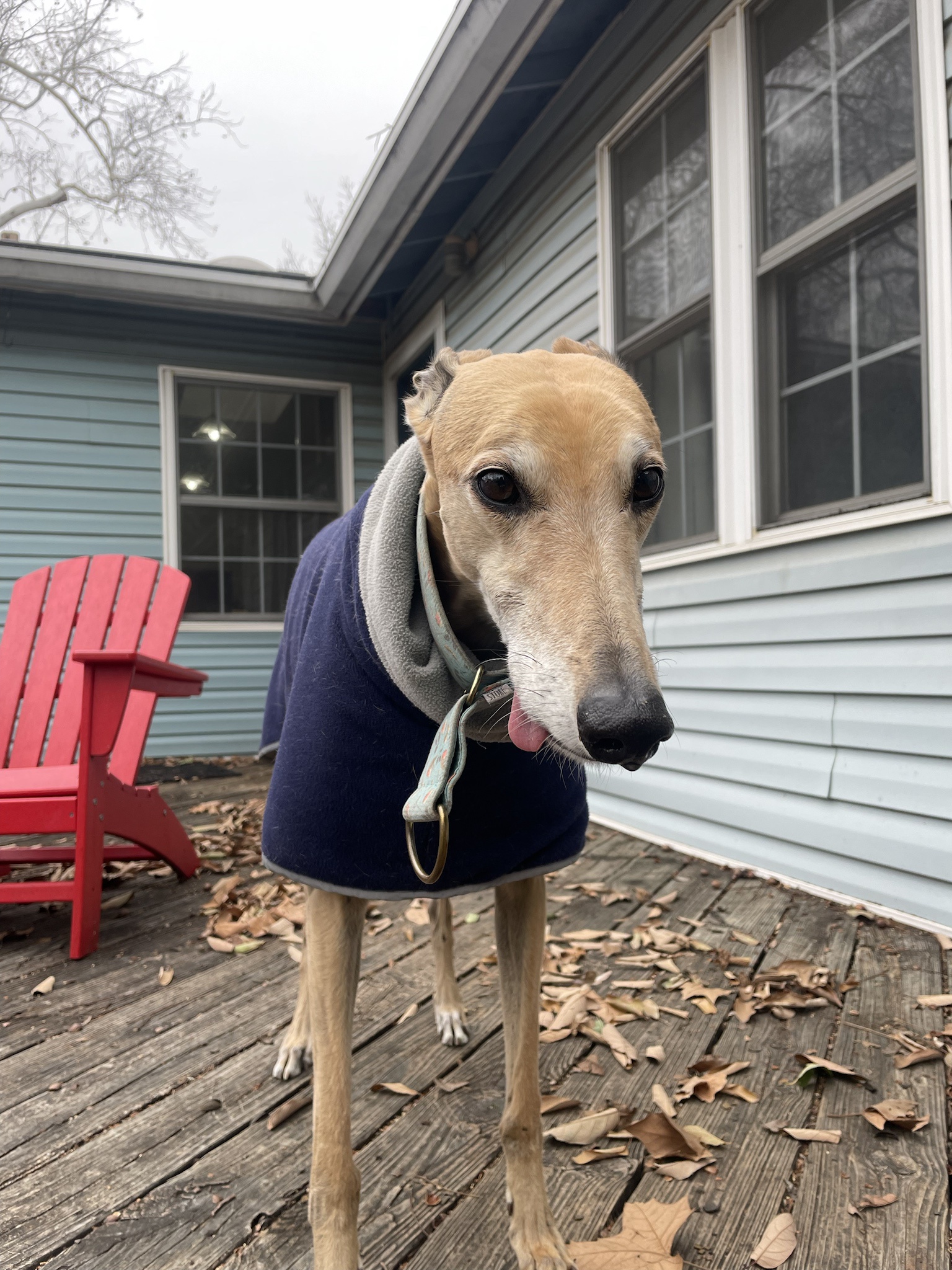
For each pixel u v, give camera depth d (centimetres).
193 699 371
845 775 170
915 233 158
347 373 413
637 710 61
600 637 67
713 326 199
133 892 193
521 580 75
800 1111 105
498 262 304
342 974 87
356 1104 109
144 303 362
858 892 168
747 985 136
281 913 174
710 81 198
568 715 66
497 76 231
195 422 390
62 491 363
